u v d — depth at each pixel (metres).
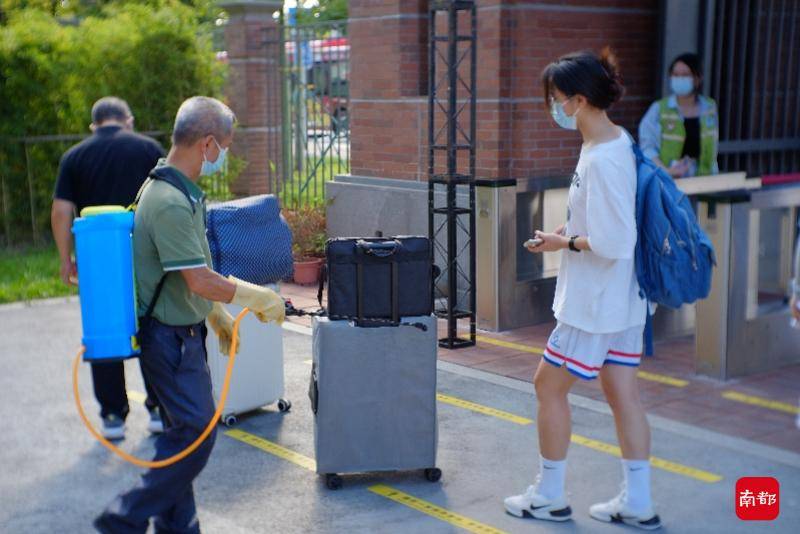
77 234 3.54
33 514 4.49
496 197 7.63
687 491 4.61
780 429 5.45
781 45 9.46
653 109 7.80
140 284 3.67
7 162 11.46
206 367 3.85
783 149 9.62
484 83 8.13
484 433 5.47
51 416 5.89
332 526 4.30
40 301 9.14
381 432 4.68
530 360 6.98
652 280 4.01
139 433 5.56
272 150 13.95
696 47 8.70
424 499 4.58
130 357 3.61
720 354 6.34
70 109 11.86
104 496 4.70
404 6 8.98
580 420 5.62
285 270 5.43
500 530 4.23
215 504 4.55
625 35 8.67
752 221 6.32
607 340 4.05
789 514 4.34
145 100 12.38
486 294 7.85
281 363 5.82
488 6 7.98
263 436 5.46
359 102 9.54
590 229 3.87
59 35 11.80
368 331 4.57
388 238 4.62
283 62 12.30
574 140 8.41
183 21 12.63
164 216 3.59
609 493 4.60
